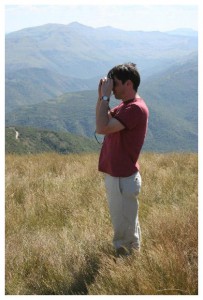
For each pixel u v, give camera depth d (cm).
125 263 397
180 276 359
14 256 439
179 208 544
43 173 838
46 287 396
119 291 357
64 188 697
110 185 441
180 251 396
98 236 474
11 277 410
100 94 430
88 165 881
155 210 548
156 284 355
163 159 953
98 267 412
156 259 379
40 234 500
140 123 422
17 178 784
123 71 420
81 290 391
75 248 447
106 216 553
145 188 684
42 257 433
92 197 634
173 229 455
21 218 571
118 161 431
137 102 424
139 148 433
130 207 440
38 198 646
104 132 416
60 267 412
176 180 746
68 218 569
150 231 476
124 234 446
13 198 669
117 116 416
